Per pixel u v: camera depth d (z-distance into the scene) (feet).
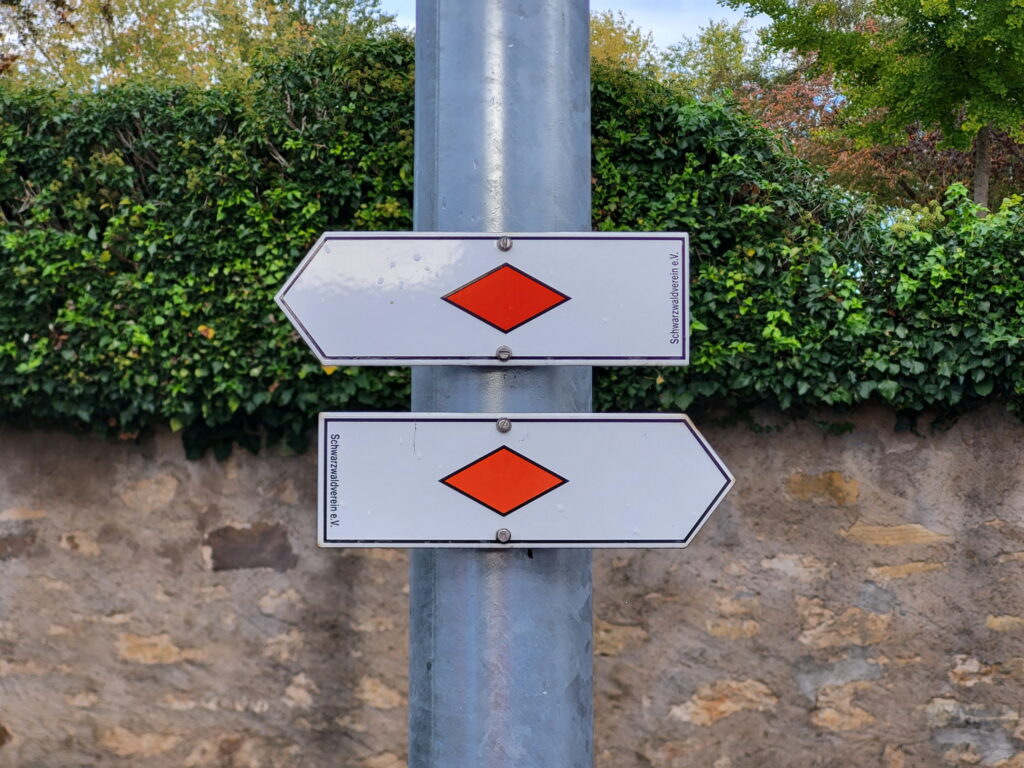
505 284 5.91
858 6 58.59
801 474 15.67
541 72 5.95
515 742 5.62
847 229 15.72
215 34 47.16
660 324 5.93
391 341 5.92
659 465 5.88
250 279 15.25
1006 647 15.48
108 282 15.44
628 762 15.55
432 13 6.06
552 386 5.98
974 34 38.17
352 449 5.84
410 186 15.61
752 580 15.64
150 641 15.79
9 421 15.96
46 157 15.96
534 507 5.84
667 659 15.61
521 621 5.74
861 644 15.55
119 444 15.92
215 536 15.80
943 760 15.48
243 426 15.76
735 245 15.52
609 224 15.69
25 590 15.90
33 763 15.83
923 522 15.60
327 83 15.93
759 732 15.55
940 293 15.06
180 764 15.74
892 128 43.11
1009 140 56.34
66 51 33.40
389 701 15.60
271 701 15.72
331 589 15.71
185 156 15.71
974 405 15.57
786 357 15.12
